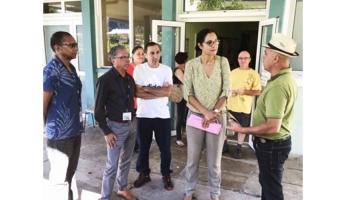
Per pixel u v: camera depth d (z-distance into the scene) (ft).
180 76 10.98
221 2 12.76
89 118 15.93
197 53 18.98
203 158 11.03
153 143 12.69
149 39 14.52
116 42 15.48
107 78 6.57
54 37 5.71
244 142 13.19
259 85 10.66
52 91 5.59
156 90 7.89
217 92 6.79
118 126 6.83
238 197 8.07
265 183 5.59
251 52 24.54
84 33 15.17
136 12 14.64
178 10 13.39
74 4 16.20
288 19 10.61
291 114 5.25
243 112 10.75
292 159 11.04
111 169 6.98
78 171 9.73
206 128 6.78
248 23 24.49
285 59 5.08
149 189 8.48
